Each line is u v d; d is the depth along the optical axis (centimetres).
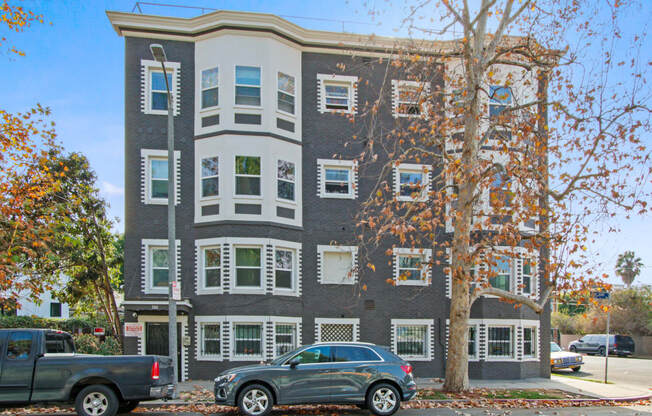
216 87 2025
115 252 2684
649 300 4606
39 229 1691
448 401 1440
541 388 1794
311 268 2056
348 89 2178
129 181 1992
